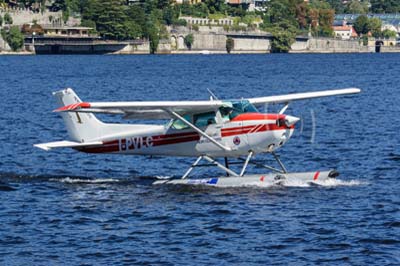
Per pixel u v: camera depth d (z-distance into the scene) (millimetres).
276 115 80438
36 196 78812
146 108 77875
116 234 65438
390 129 126312
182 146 82375
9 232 66312
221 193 78062
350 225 66875
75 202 76062
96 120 84562
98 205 74750
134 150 83938
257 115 80438
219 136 81000
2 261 59594
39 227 67688
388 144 109875
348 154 102438
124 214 71312
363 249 61031
